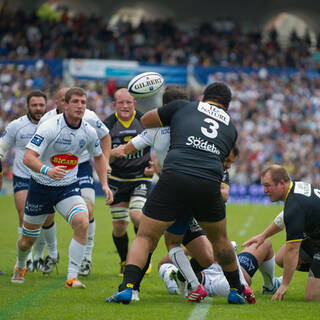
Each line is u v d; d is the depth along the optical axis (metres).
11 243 35.09
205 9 144.38
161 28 126.94
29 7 137.00
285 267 18.58
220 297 19.39
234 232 43.06
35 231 20.75
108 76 98.25
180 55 117.44
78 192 20.34
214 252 17.78
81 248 19.94
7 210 58.66
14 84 97.12
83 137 20.02
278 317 15.69
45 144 19.41
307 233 18.95
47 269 23.84
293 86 100.69
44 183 19.86
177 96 20.17
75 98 19.23
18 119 25.12
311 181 85.62
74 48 115.06
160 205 16.88
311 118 96.75
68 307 16.78
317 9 144.25
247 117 94.94
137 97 23.36
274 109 96.94
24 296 18.62
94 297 18.56
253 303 18.09
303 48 125.06
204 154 17.03
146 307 16.94
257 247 19.59
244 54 120.62
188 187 16.61
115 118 26.88
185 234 19.41
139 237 17.27
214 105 18.23
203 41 124.19
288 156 87.31
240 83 99.94
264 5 143.12
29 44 115.00
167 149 19.17
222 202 17.31
